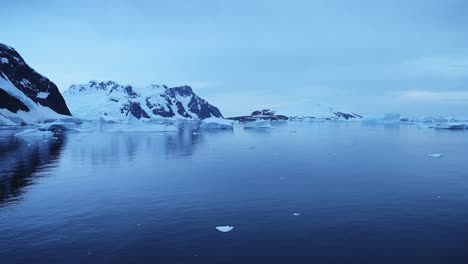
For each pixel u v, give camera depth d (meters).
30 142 41.81
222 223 11.09
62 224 11.08
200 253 8.89
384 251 8.95
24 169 21.45
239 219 11.46
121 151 31.70
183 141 44.31
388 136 52.94
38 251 9.08
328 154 28.97
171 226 10.85
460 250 8.99
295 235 10.03
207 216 11.79
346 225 10.82
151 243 9.54
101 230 10.53
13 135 54.66
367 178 18.09
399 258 8.57
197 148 34.78
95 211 12.42
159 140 45.88
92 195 14.69
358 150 32.03
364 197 14.14
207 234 10.16
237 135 58.38
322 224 10.92
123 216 11.84
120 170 21.03
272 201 13.61
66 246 9.39
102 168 21.86
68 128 71.81
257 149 33.59
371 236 9.93
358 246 9.25
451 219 11.34
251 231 10.37
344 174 19.31
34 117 106.62
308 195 14.50
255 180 17.70
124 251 9.05
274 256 8.69
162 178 18.34
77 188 16.00
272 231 10.36
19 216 11.88
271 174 19.41
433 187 15.88
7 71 126.12
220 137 52.88
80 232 10.38
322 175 19.03
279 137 52.53
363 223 10.99
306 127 98.25
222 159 26.05
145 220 11.42
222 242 9.56
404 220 11.26
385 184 16.58
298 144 39.31
